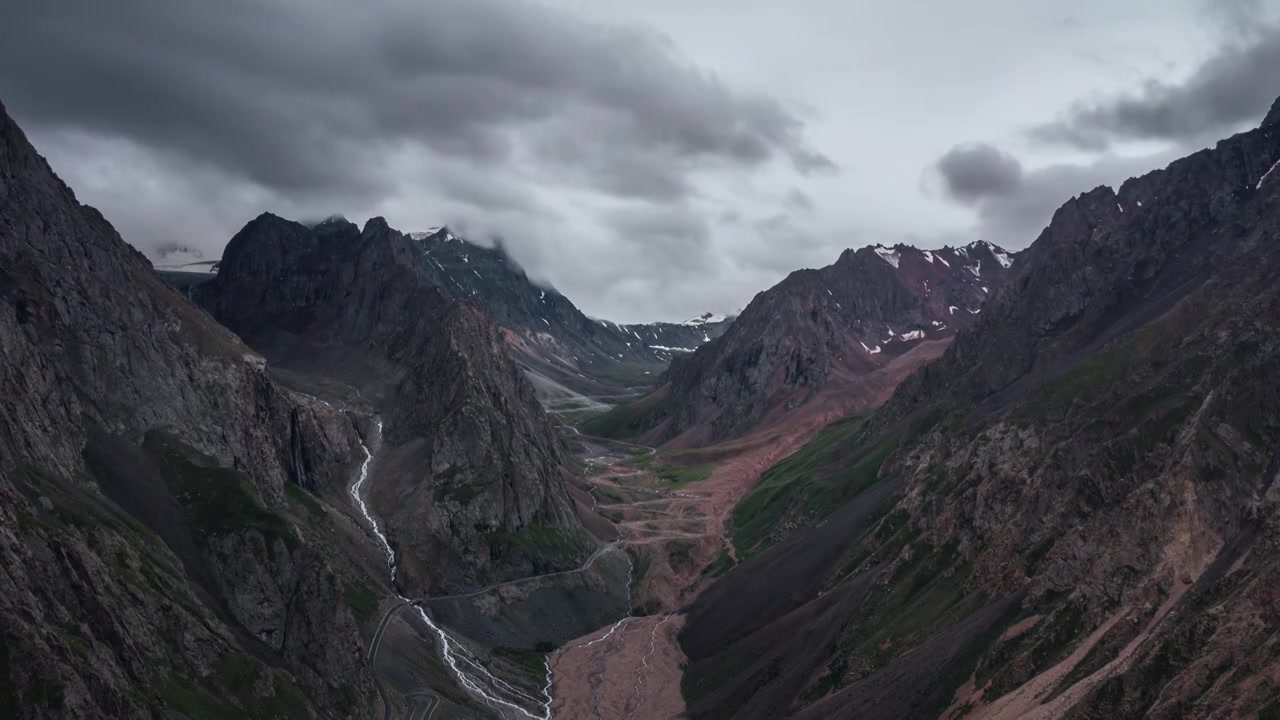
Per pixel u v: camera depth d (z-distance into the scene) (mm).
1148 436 181625
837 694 173875
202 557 167875
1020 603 166250
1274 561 128250
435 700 181625
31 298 180875
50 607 108812
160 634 130125
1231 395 170250
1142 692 126938
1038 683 143625
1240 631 123688
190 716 120000
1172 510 156250
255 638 159375
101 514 146250
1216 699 116688
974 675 156750
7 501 115000
